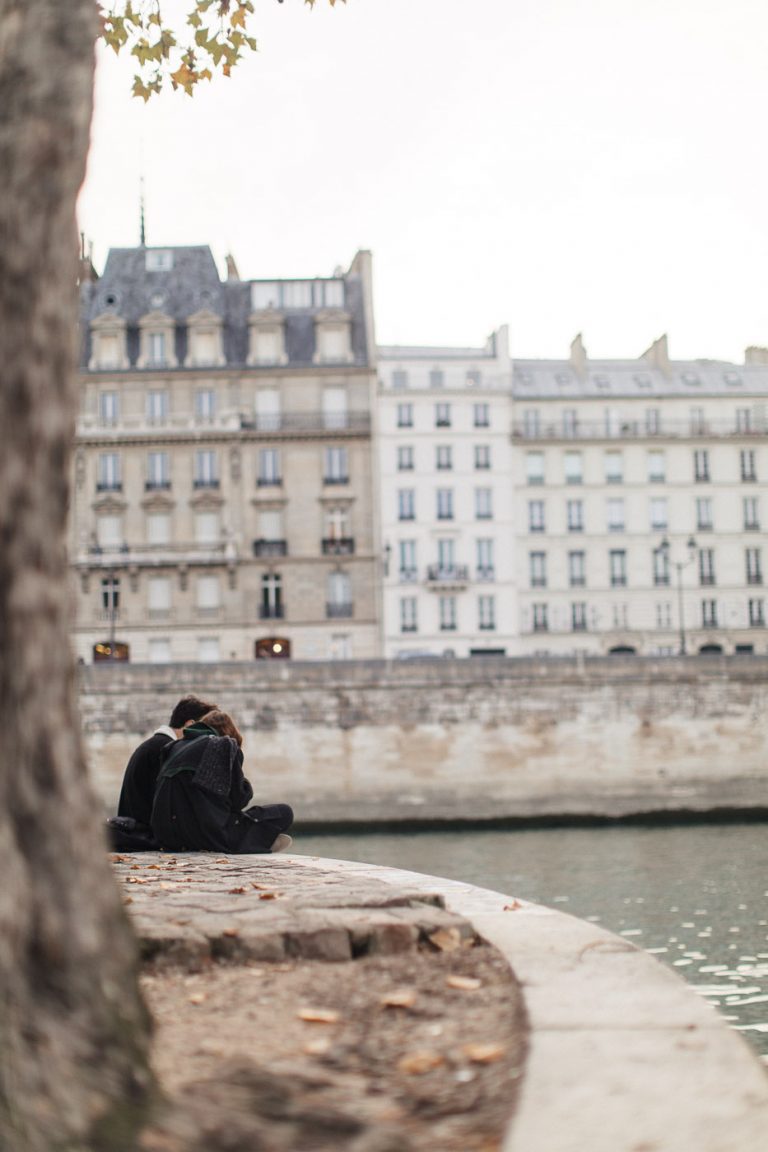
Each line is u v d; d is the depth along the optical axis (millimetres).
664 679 48812
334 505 63125
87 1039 3238
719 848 36625
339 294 66688
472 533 65000
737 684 49000
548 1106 3307
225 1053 3932
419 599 64062
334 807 47625
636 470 68688
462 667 48406
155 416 63062
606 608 67812
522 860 34625
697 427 70312
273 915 5766
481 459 65500
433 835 43625
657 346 73625
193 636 61750
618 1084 3449
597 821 47812
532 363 73438
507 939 5500
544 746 48312
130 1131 3084
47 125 3561
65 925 3332
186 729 10117
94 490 62594
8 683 3295
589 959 5047
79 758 3488
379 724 48094
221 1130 3205
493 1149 3074
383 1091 3598
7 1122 2918
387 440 64938
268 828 9773
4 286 3420
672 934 21531
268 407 63750
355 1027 4254
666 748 48594
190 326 63969
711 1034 3893
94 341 63875
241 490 62719
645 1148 3012
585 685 48594
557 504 68125
